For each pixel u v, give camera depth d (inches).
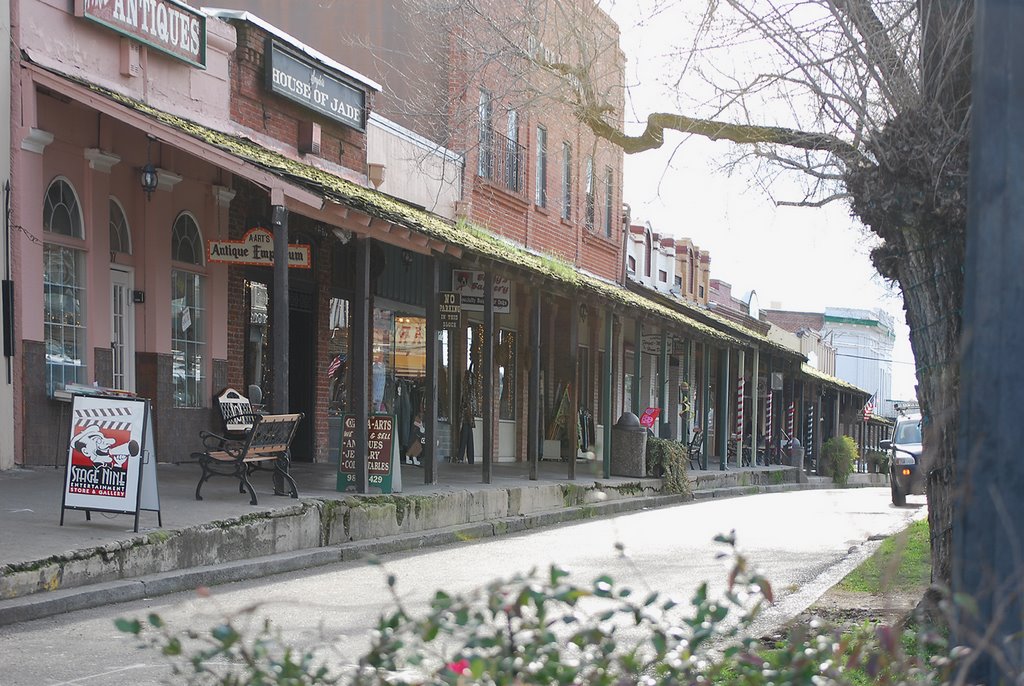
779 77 358.9
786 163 370.3
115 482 405.4
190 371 668.1
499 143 1028.5
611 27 511.8
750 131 384.2
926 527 653.3
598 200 1295.5
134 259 623.8
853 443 1733.5
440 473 815.7
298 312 785.6
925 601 260.5
